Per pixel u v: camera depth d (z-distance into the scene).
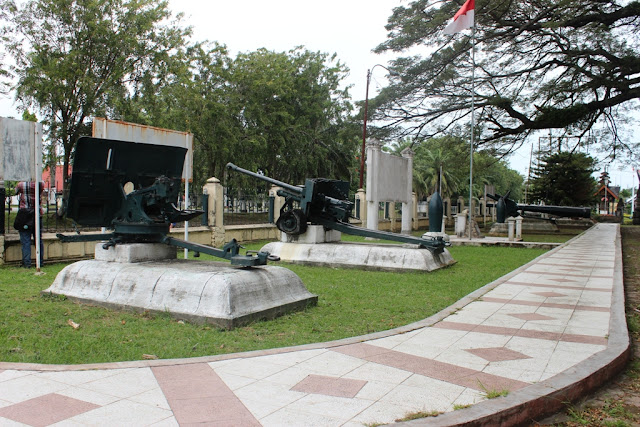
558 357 4.10
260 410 2.93
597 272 9.60
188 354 4.12
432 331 4.95
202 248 6.25
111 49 19.64
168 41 20.91
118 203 6.55
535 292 7.31
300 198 10.56
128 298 5.66
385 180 15.27
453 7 18.73
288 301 5.84
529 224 26.05
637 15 17.39
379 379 3.50
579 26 17.88
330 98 33.44
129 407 2.95
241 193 15.76
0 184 8.91
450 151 23.17
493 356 4.10
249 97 27.23
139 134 8.94
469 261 11.81
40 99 18.16
